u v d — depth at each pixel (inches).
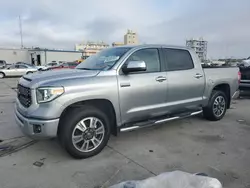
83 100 130.8
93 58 175.2
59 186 107.8
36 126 123.6
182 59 183.2
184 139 169.0
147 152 145.8
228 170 122.9
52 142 161.3
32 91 124.4
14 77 922.7
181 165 128.4
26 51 1844.2
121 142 162.6
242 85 332.2
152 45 167.0
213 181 75.0
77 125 130.6
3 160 134.1
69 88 125.8
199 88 191.2
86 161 133.3
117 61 148.0
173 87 170.7
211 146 155.9
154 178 78.0
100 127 140.5
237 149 150.9
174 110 176.4
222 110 219.1
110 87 138.8
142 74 155.1
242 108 279.0
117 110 143.9
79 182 111.1
